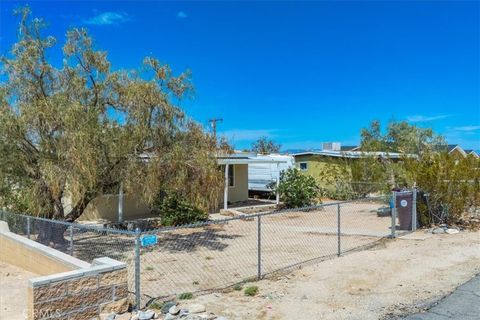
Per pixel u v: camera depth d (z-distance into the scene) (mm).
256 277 7570
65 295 4980
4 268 8492
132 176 10086
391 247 9977
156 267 8852
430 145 21422
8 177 9984
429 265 8078
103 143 9656
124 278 5504
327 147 39062
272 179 25047
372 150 24219
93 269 5238
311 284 6988
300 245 11000
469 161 12922
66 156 9094
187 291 6879
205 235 12914
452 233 11516
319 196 22766
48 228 9617
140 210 16938
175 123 10719
